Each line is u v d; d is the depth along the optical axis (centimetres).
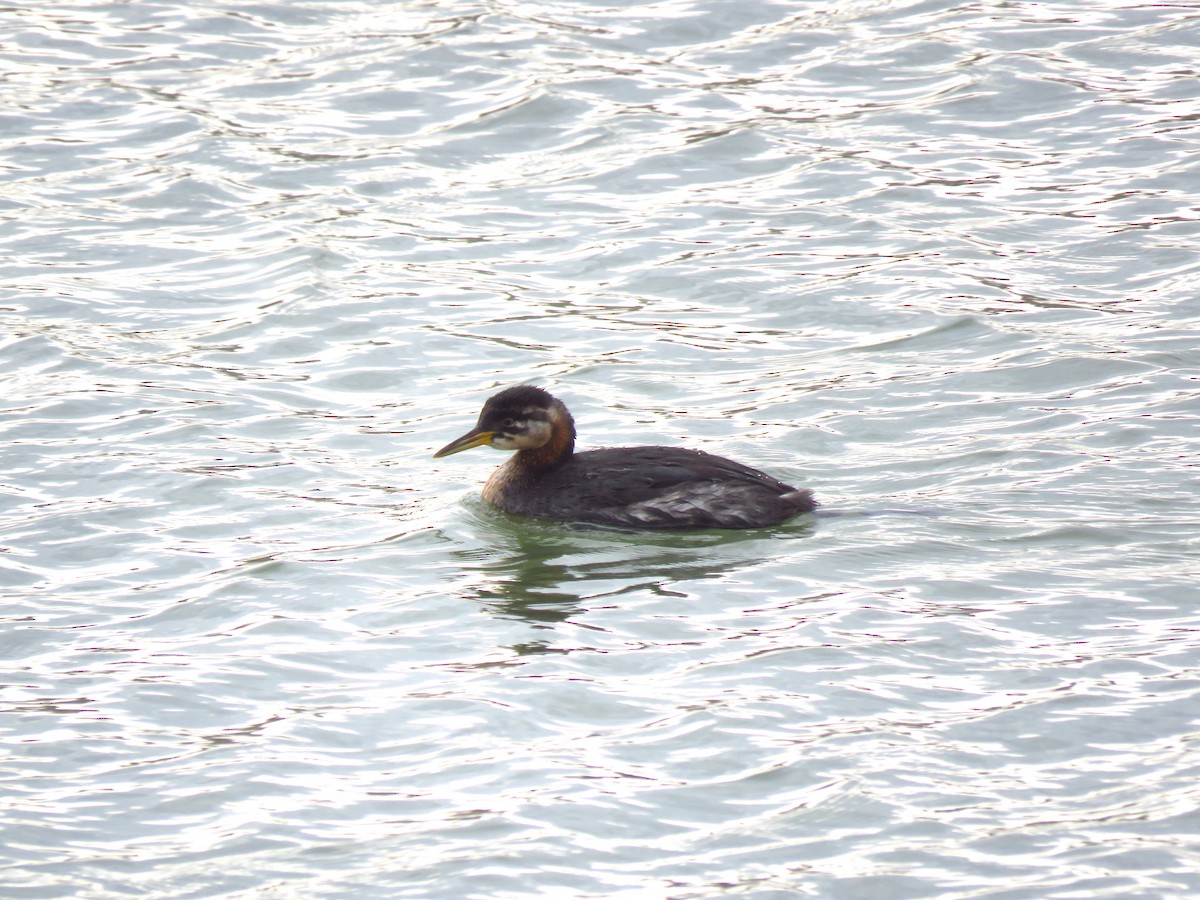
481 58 2923
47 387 1934
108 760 1199
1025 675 1290
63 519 1620
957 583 1447
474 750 1203
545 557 1540
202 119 2714
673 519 1599
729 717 1234
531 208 2455
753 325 2117
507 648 1357
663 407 1892
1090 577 1448
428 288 2214
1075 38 2942
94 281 2233
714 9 3117
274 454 1781
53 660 1349
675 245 2330
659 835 1099
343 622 1411
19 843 1095
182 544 1573
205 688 1300
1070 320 2067
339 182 2528
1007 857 1065
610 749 1201
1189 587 1420
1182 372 1902
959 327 2061
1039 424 1800
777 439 1794
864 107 2739
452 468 1769
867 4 3142
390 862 1071
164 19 3120
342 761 1195
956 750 1189
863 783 1146
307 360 2030
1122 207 2373
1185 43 2889
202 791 1156
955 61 2867
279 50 2995
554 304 2177
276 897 1035
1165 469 1670
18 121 2697
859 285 2191
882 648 1336
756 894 1030
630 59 2925
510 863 1065
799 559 1507
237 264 2288
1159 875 1041
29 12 3147
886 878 1046
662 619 1403
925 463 1720
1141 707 1238
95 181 2527
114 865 1072
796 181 2506
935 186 2467
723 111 2728
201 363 2012
